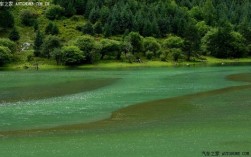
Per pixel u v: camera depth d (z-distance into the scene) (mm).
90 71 133125
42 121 44719
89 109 52219
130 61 180625
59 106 54844
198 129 39000
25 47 198875
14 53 185250
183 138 35469
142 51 193500
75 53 172875
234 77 96625
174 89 73188
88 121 44406
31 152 31984
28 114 49031
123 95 65562
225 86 76625
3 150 32625
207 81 87688
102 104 56156
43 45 183250
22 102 58875
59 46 183875
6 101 60000
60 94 67750
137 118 45625
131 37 193500
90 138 36312
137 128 40219
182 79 93938
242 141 34062
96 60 181125
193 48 192125
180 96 63406
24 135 38031
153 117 45969
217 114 46938
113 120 44688
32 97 64188
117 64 175625
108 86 79750
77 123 43438
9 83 88000
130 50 187125
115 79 96000
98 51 181500
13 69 157250
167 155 30594
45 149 32781
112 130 39562
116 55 185000
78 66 172500
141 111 50094
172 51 188750
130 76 105500
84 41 181625
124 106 54156
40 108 53344
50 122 44156
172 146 32938
